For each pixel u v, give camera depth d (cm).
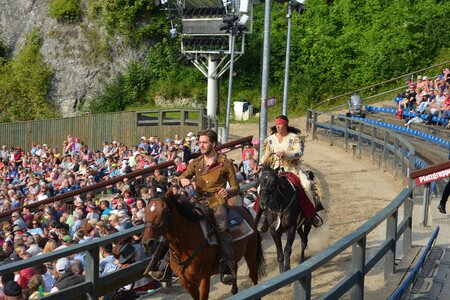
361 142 2323
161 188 1559
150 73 4159
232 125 3553
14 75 4228
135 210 1385
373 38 3872
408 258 1030
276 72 3938
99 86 4162
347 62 3797
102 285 812
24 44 4356
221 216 757
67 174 2102
